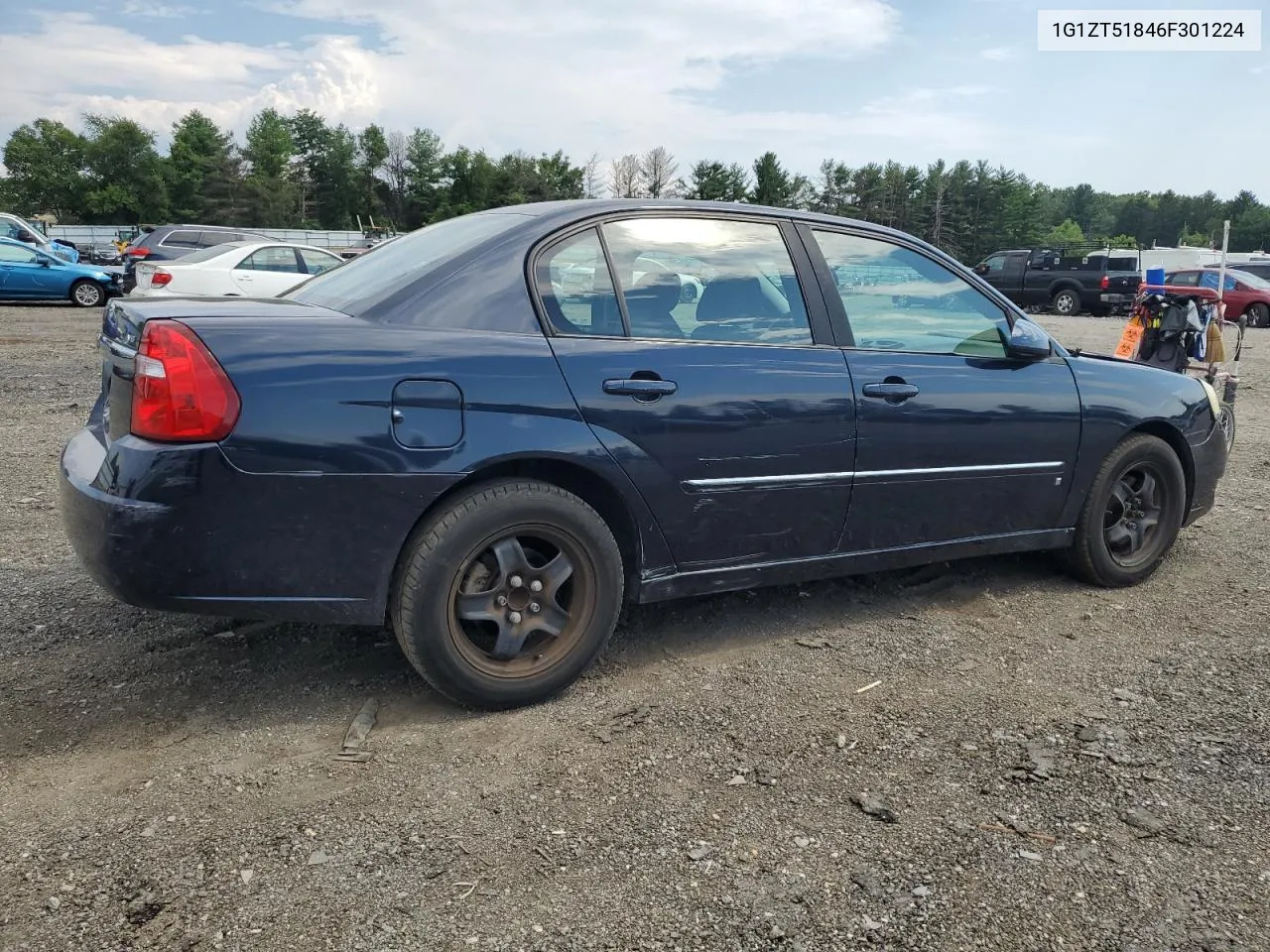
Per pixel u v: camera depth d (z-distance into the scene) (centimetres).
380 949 204
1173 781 277
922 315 392
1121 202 15375
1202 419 469
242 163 9069
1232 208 14338
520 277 313
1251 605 427
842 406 355
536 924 213
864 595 431
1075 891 229
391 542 285
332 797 260
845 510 366
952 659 362
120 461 266
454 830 246
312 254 1538
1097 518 436
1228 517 582
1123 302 2592
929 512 388
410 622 293
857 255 385
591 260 328
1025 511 416
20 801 254
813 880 230
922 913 220
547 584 314
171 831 243
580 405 306
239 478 265
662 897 223
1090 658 365
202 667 337
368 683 330
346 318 292
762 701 323
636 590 335
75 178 9225
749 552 350
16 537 474
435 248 331
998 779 276
